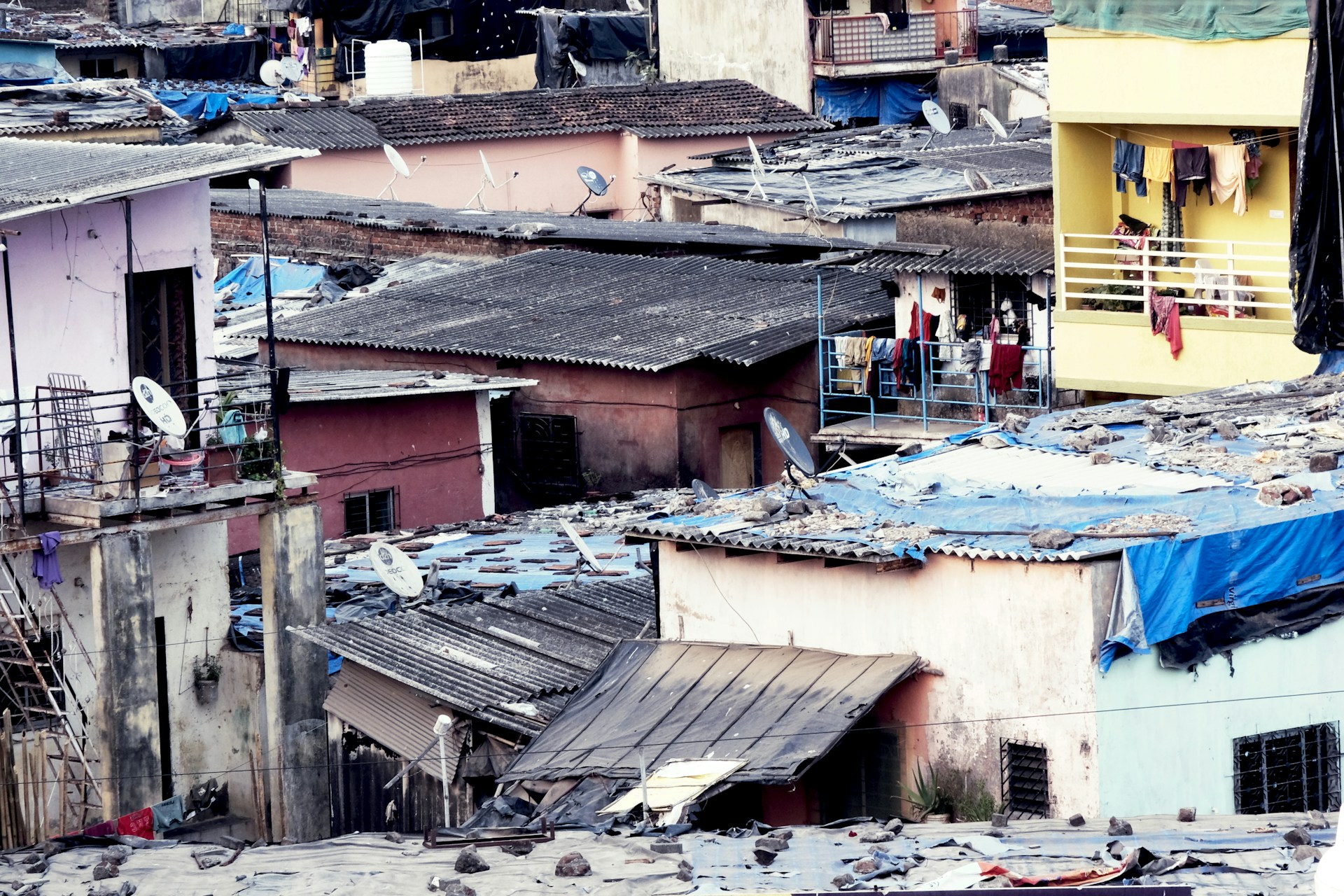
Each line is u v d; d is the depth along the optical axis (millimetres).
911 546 37938
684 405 75938
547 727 41438
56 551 49125
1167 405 48875
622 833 32344
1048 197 67812
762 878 28109
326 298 91812
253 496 51469
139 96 98875
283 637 51906
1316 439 43875
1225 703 37375
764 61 140250
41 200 48812
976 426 70500
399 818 46750
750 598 41625
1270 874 26297
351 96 143875
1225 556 36875
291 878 29859
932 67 135000
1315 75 54031
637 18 145750
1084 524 38406
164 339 54469
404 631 48844
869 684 37938
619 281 86688
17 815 47562
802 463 47219
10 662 47500
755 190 98188
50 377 51250
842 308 79000
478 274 90188
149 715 49281
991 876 26844
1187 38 59625
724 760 37125
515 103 124812
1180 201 62094
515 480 80562
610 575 55375
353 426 72250
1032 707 36625
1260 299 61875
